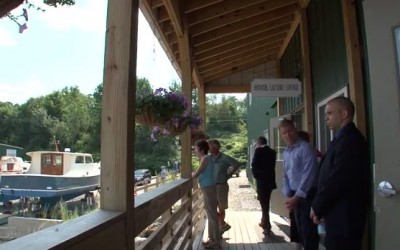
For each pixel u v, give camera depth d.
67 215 6.02
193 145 5.34
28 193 9.48
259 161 5.80
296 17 6.26
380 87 2.62
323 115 5.20
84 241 1.43
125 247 1.87
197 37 6.09
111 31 2.02
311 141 5.49
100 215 1.77
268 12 6.16
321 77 5.08
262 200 5.79
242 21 6.16
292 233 4.40
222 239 5.46
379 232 2.57
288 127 3.68
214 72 8.54
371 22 2.70
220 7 5.28
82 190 11.95
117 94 1.97
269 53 8.45
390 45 2.59
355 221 2.37
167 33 5.35
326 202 2.41
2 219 3.68
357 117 3.40
